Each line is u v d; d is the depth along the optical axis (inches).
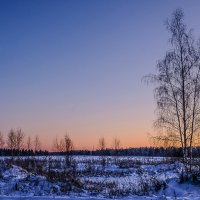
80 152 4665.4
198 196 673.6
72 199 655.1
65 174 1141.7
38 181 975.0
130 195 765.9
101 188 969.5
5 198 669.3
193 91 967.6
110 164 2289.6
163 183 798.5
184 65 978.1
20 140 2645.2
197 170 860.0
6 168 1146.7
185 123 958.4
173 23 1002.7
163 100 983.6
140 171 1681.8
